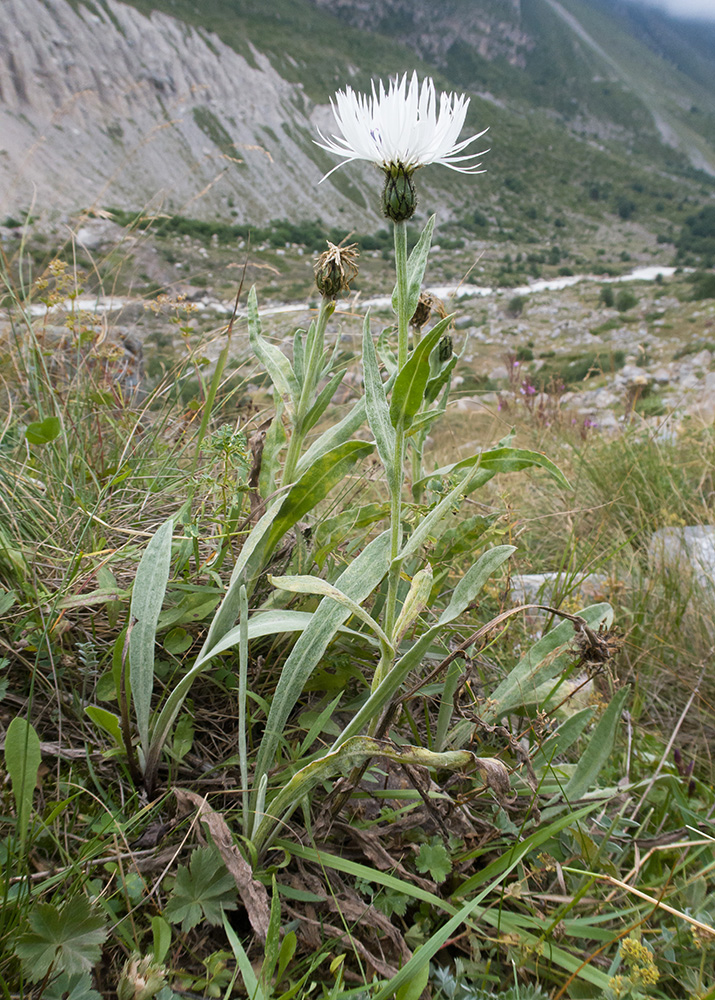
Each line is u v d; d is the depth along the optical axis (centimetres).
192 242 6775
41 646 133
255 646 151
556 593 213
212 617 151
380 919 109
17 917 94
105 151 9650
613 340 4716
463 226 11912
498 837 132
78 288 223
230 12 15875
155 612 125
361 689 157
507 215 12975
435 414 149
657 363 2812
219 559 148
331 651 151
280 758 135
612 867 127
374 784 136
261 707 129
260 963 105
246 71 12900
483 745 149
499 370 2312
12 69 9575
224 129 11456
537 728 137
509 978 112
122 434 221
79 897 95
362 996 100
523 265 10044
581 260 10950
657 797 159
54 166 8600
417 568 160
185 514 146
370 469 204
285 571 166
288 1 19025
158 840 113
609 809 152
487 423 574
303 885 114
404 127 102
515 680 146
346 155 107
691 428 472
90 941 93
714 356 2378
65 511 176
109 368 259
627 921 124
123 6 11869
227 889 105
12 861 100
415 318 154
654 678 219
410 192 107
